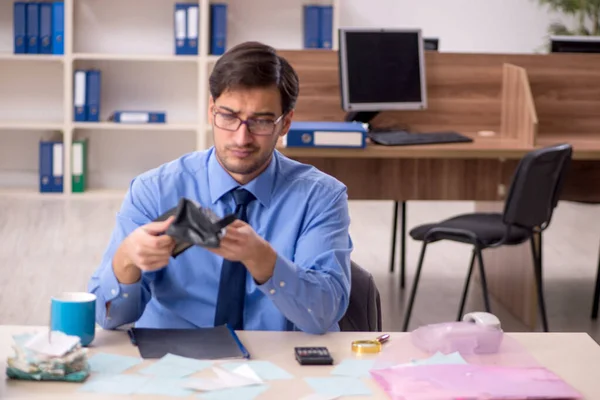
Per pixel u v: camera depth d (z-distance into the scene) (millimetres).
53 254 5250
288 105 1868
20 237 5629
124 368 1620
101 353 1695
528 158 3678
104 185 7254
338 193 2055
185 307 1993
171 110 7223
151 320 2025
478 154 4180
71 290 4574
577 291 4957
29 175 7180
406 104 4586
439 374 1597
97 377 1573
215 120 1849
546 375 1608
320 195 2031
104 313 1849
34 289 4566
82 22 7027
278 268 1764
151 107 7207
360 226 6367
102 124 6840
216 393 1517
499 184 4629
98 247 5449
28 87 7117
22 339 1576
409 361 1688
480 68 4719
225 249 1700
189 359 1664
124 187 7273
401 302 4629
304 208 2018
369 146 4137
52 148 6863
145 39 7098
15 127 6812
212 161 2031
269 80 1812
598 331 4312
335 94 4602
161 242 1682
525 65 4742
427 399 1482
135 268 1811
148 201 2027
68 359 1550
